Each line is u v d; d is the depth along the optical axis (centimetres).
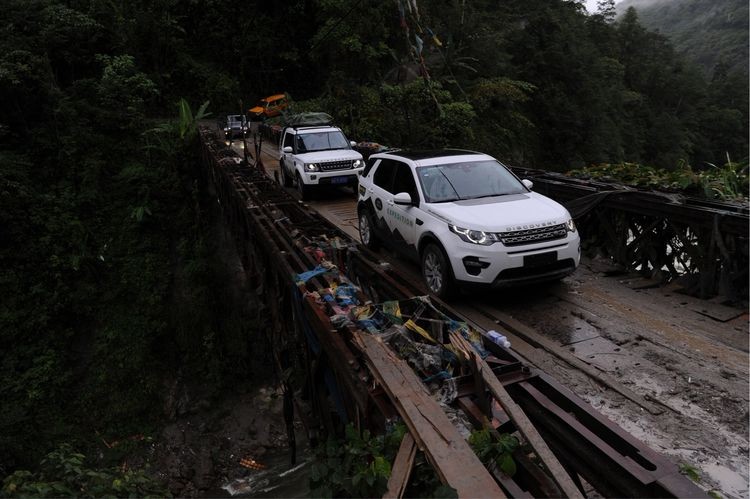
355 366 313
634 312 586
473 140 3166
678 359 477
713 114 6675
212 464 1279
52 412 1410
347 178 1264
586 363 474
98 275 1747
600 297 638
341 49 3328
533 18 4303
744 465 339
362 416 305
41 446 1330
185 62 3584
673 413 398
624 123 4991
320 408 434
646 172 882
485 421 254
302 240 645
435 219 616
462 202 634
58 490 500
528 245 561
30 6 2480
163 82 3419
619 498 226
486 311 601
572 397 268
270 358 1512
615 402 416
